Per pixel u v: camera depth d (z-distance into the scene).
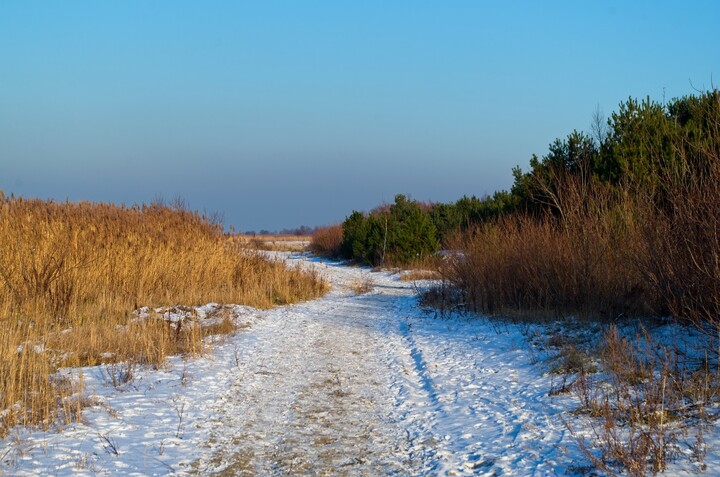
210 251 19.80
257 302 17.64
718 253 8.32
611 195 14.42
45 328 10.54
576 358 9.04
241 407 8.02
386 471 5.91
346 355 11.44
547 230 14.62
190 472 5.86
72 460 6.01
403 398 8.49
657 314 10.38
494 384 8.92
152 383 8.95
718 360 7.62
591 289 12.59
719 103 9.46
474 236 17.78
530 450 6.12
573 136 18.72
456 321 14.46
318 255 45.72
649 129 16.22
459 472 5.77
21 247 14.18
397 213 43.06
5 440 6.47
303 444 6.67
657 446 5.55
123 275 15.69
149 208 20.72
